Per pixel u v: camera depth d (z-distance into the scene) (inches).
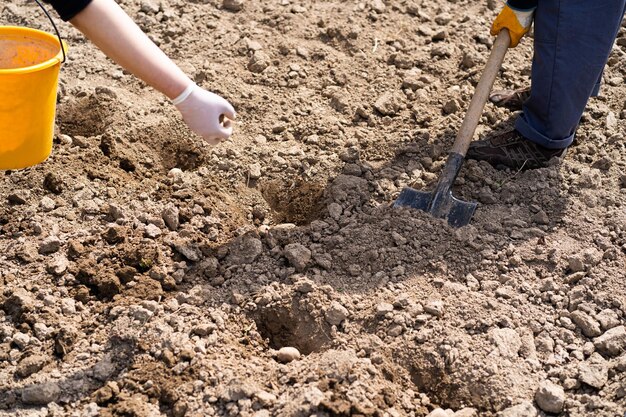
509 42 121.6
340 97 136.1
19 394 100.7
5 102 101.7
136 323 105.9
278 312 109.6
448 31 148.4
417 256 113.9
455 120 132.7
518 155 125.3
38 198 119.8
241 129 132.0
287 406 98.3
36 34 108.7
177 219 117.6
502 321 107.0
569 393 101.7
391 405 100.2
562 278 112.3
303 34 146.9
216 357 104.0
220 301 110.1
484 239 116.0
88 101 133.4
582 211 119.6
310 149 129.3
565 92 119.0
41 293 108.9
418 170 125.3
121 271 111.0
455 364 103.4
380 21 150.4
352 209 121.0
